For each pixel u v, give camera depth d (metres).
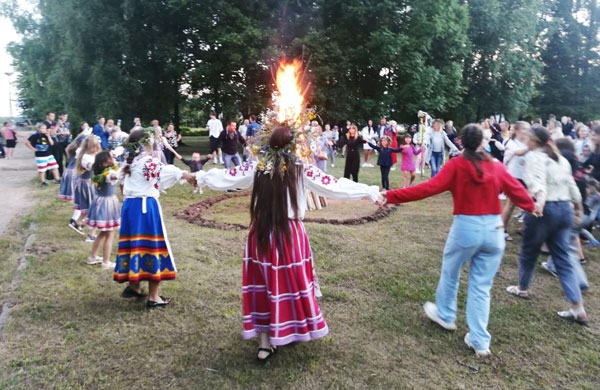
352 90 23.27
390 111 25.22
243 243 6.40
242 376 3.23
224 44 19.91
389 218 8.12
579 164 5.84
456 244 3.61
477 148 3.50
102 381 3.16
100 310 4.23
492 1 25.20
